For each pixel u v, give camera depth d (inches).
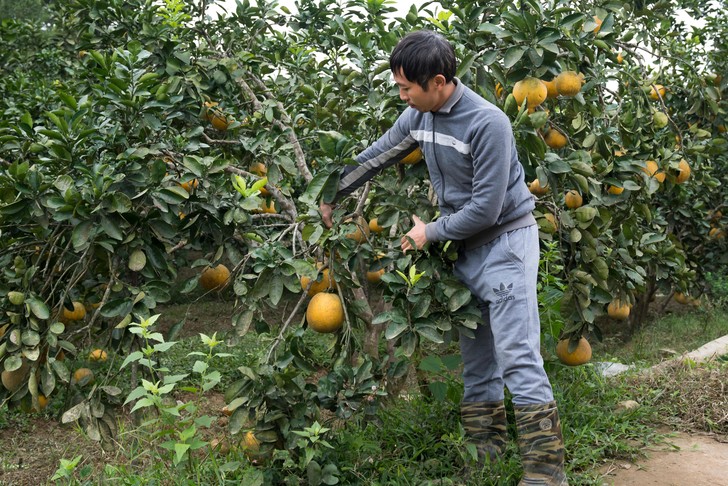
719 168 300.4
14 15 408.2
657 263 203.3
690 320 301.6
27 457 160.4
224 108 183.9
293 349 118.8
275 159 166.7
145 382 95.5
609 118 167.3
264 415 116.9
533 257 111.1
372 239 160.7
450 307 113.3
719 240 315.9
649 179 165.0
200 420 100.6
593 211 135.4
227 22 207.9
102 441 128.7
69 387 137.9
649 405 156.9
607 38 160.6
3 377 132.2
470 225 106.0
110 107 141.6
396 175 169.3
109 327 143.3
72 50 292.2
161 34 167.8
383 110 152.5
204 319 316.8
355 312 125.3
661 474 124.0
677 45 250.8
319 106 185.9
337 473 114.6
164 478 125.1
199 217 143.2
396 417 146.9
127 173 131.7
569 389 156.3
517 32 127.4
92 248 132.3
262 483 115.3
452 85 105.9
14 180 129.0
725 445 138.1
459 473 125.3
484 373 125.2
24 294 128.7
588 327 140.8
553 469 107.5
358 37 162.1
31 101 223.0
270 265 117.9
